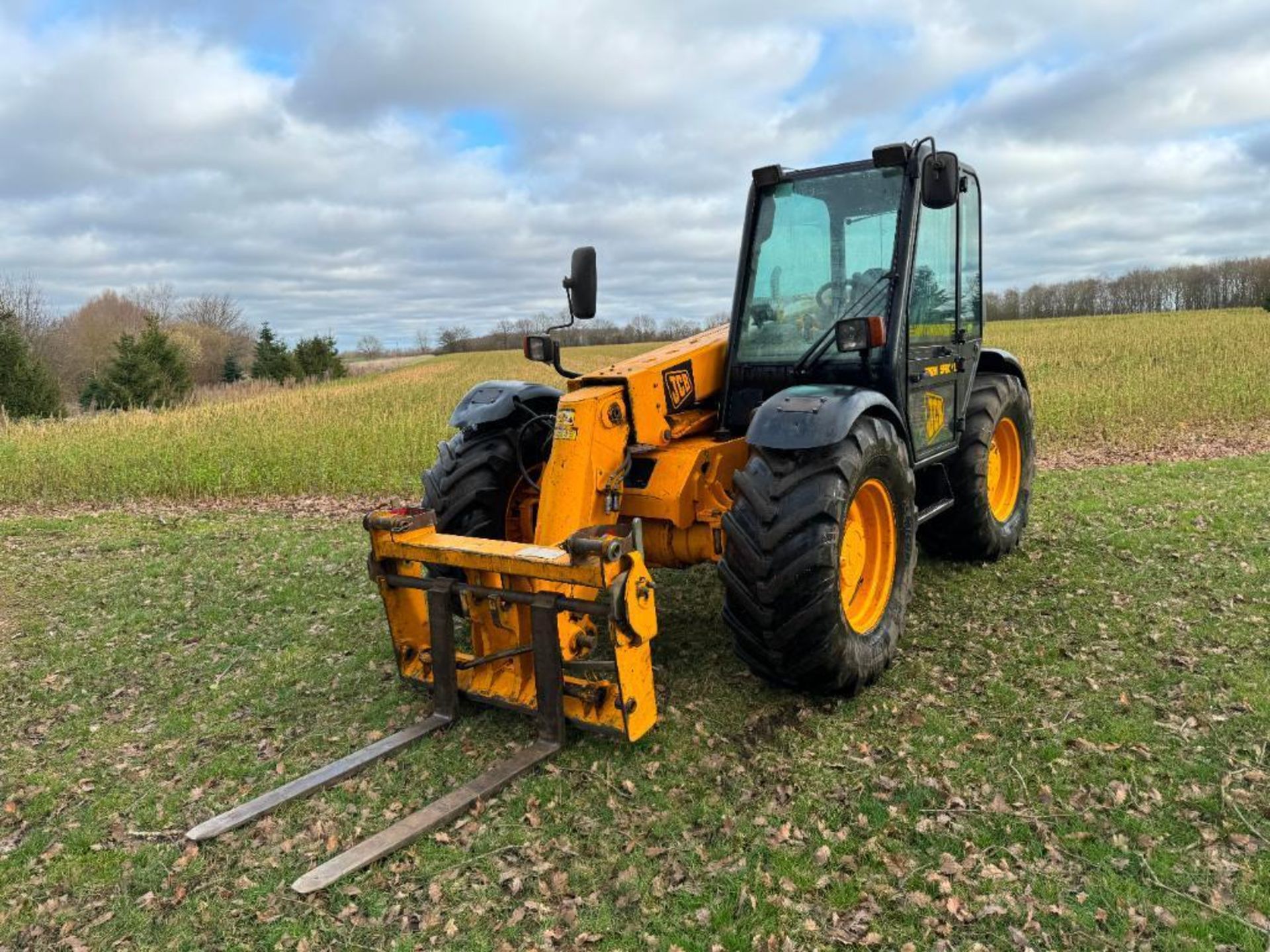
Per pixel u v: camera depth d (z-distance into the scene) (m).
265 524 8.65
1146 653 4.23
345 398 25.00
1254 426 12.74
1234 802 2.99
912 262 4.15
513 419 4.76
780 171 4.38
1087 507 7.16
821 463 3.53
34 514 9.93
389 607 3.94
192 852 3.03
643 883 2.74
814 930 2.50
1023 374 6.27
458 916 2.63
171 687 4.55
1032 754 3.37
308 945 2.54
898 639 4.07
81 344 52.62
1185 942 2.38
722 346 4.59
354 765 3.46
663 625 4.94
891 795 3.15
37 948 2.62
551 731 3.47
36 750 3.92
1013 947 2.40
